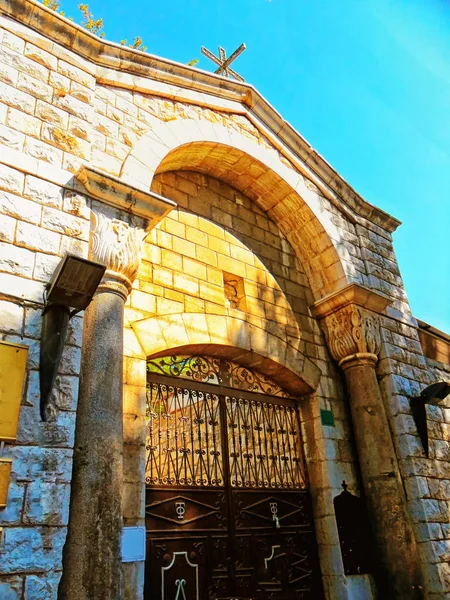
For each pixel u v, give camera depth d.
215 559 6.07
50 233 4.78
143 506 5.18
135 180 5.95
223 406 7.05
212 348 6.91
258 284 8.10
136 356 5.89
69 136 5.40
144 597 5.30
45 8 5.59
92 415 4.46
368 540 7.35
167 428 6.23
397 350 8.74
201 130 7.35
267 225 8.95
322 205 9.04
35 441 4.00
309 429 7.87
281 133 8.81
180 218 7.41
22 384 4.06
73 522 4.08
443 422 8.73
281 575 6.65
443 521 7.52
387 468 7.52
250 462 7.08
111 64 6.38
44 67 5.50
